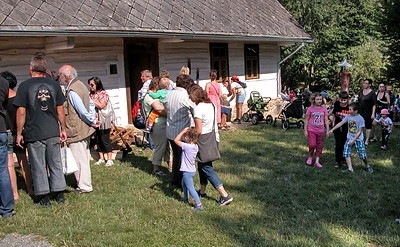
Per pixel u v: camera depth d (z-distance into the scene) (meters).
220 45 14.80
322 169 7.38
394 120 13.77
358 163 7.81
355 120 6.99
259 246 4.23
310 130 7.54
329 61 26.84
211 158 5.32
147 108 6.88
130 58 12.45
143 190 6.17
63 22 8.52
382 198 5.78
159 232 4.60
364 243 4.35
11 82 5.66
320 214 5.18
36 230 4.64
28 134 5.27
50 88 5.34
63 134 5.57
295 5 25.80
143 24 10.26
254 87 16.78
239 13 15.31
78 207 5.45
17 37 8.76
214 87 10.03
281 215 5.14
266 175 7.00
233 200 5.73
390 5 16.17
